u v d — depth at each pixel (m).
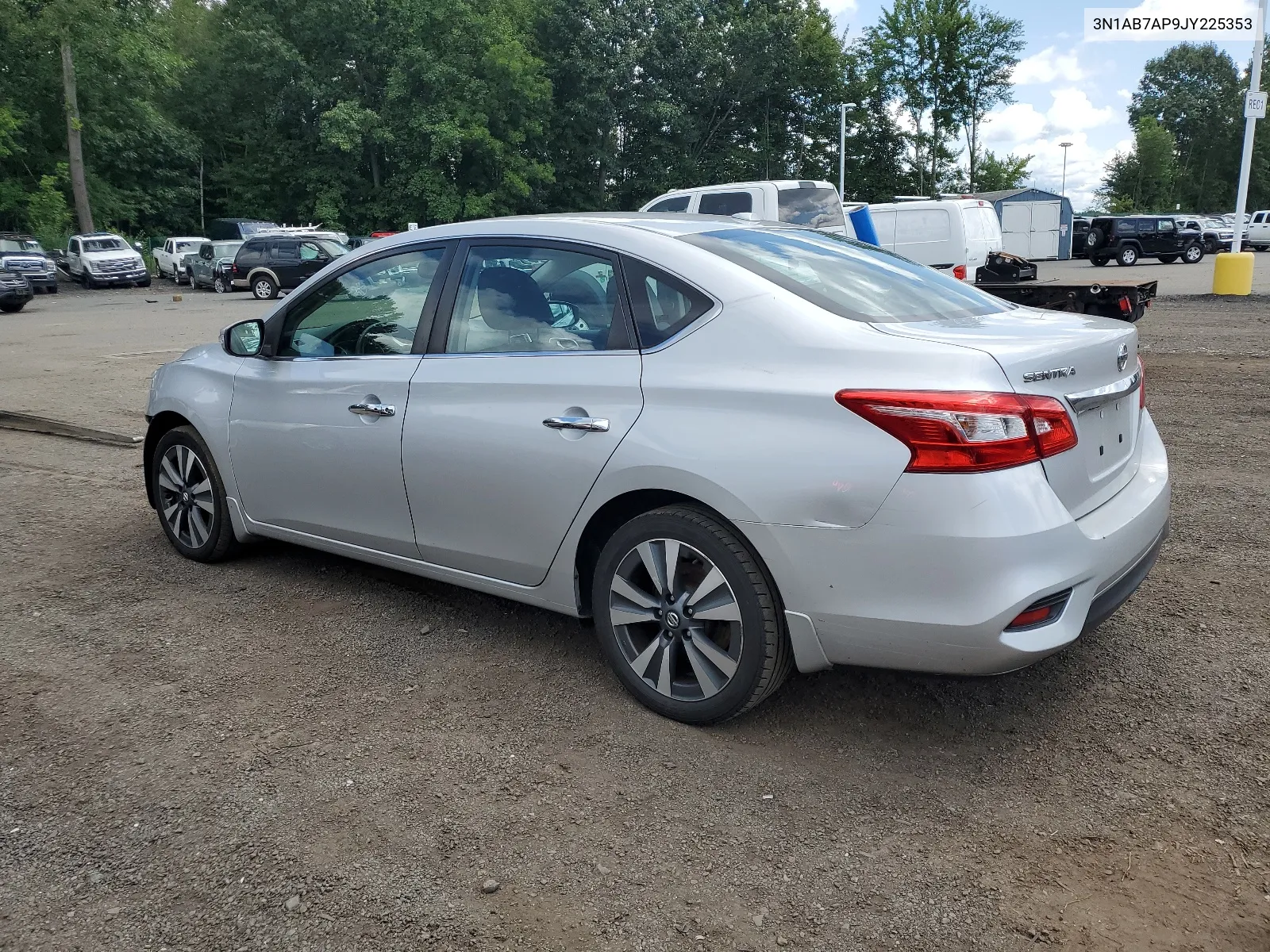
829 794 2.75
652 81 47.91
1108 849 2.47
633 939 2.20
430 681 3.51
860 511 2.65
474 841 2.56
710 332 3.01
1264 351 11.24
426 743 3.07
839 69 50.09
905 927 2.21
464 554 3.63
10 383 11.03
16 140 42.03
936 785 2.79
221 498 4.64
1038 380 2.67
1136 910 2.25
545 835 2.58
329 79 44.41
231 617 4.12
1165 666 3.48
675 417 2.97
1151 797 2.69
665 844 2.54
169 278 38.31
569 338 3.32
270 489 4.33
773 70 48.38
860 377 2.70
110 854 2.53
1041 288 10.77
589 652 3.73
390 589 4.43
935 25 50.59
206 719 3.24
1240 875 2.36
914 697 3.30
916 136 53.34
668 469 2.95
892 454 2.61
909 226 21.36
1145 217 34.97
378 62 43.94
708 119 50.59
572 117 46.41
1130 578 3.00
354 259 4.08
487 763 2.94
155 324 19.52
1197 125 93.19
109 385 10.83
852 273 3.38
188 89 50.59
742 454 2.82
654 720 3.19
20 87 41.44
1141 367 3.45
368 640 3.88
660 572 3.09
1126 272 30.31
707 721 3.09
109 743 3.08
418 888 2.38
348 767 2.93
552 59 45.97
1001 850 2.48
